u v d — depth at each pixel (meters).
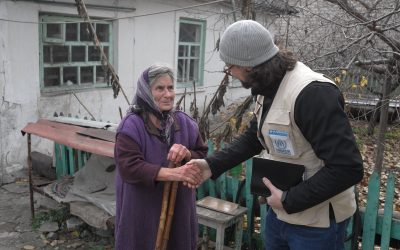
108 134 3.63
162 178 2.12
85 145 3.50
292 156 1.88
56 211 4.42
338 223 1.95
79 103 6.54
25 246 3.81
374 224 2.78
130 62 7.43
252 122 2.21
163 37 8.09
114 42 7.14
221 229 2.99
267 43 1.79
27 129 4.15
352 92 4.66
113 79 5.00
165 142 2.28
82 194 3.74
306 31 4.75
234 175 3.52
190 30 9.07
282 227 2.06
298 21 5.29
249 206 3.34
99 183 3.86
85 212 3.58
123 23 7.16
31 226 4.18
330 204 1.90
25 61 5.66
